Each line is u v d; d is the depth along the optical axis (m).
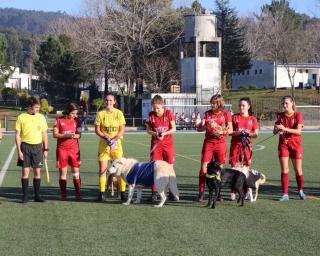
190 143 30.44
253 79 87.06
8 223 8.97
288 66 73.12
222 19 75.12
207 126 10.99
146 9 61.44
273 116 53.00
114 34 61.31
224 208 10.29
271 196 11.77
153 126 11.17
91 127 48.81
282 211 9.96
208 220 9.16
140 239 7.84
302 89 73.31
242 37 77.56
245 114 11.41
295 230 8.38
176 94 50.75
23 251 7.22
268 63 82.31
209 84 53.59
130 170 10.62
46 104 59.88
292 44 78.62
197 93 51.78
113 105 11.18
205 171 11.00
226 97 64.19
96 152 24.44
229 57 75.00
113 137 11.09
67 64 70.94
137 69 60.88
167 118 11.14
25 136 10.88
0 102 80.00
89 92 70.81
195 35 53.84
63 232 8.30
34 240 7.81
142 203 10.88
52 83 73.94
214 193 10.27
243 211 9.98
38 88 97.50
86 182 14.35
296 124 11.12
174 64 62.84
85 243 7.63
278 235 8.05
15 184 13.92
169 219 9.26
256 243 7.59
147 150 25.42
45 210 10.15
